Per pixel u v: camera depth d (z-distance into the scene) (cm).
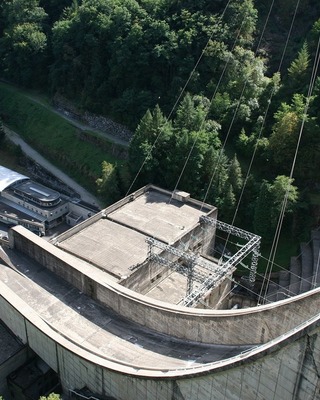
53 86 12825
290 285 7275
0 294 5841
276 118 8894
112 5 11756
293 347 3744
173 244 7094
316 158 8419
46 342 5503
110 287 5775
